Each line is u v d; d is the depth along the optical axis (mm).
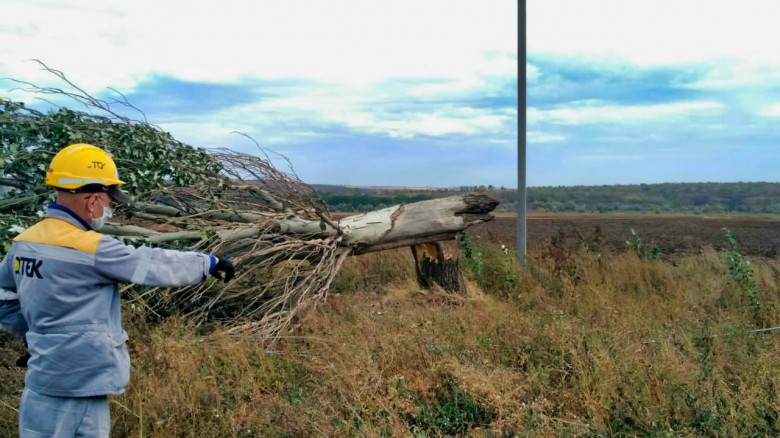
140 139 6805
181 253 3092
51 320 2881
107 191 3086
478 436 4156
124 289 6016
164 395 4242
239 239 7008
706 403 4547
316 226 7543
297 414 4262
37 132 6102
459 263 9156
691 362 5273
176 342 5129
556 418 4359
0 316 3125
